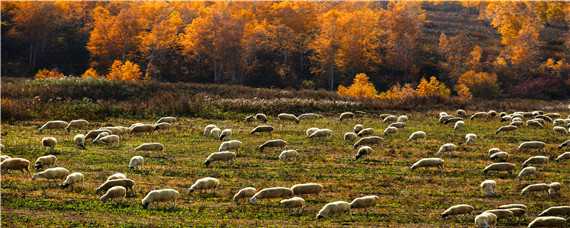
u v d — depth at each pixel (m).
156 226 61.72
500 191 77.81
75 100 149.75
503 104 165.38
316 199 72.62
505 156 94.38
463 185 80.50
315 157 94.31
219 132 108.94
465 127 123.19
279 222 64.00
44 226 61.38
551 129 121.12
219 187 76.69
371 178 83.00
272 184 78.94
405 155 96.94
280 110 140.75
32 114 125.12
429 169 88.44
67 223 62.34
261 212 67.19
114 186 72.19
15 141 101.38
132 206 68.00
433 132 117.50
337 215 66.38
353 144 104.69
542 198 75.19
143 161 87.06
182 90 173.25
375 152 98.50
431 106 155.88
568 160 94.56
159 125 112.94
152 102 140.75
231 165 88.38
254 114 136.50
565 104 186.50
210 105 139.50
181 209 67.38
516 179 83.81
